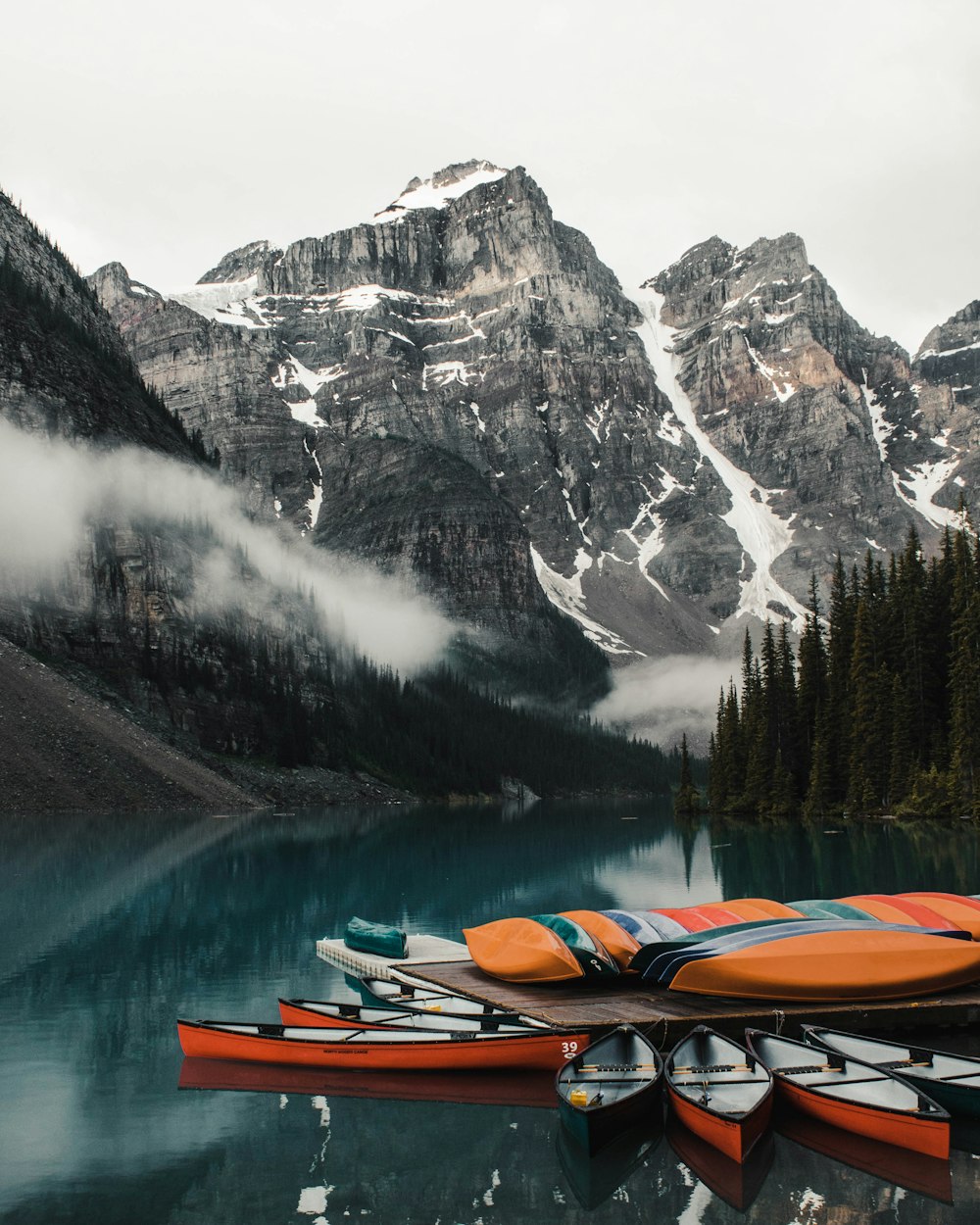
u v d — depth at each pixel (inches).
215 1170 814.5
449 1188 783.7
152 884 2373.3
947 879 2379.4
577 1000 1190.3
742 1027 1103.6
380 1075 1038.4
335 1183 792.3
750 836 4060.0
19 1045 1116.5
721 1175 806.5
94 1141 868.0
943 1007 1159.0
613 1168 821.2
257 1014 1221.1
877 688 4847.4
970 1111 906.1
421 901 2194.9
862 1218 735.7
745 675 6353.3
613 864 2972.4
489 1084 1019.9
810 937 1208.8
